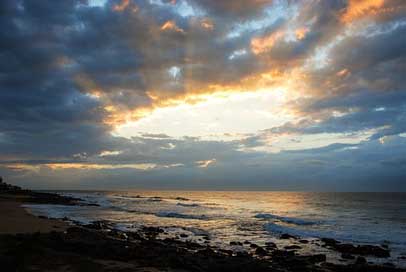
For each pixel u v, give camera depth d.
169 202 84.44
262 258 18.95
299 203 80.00
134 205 68.38
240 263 14.87
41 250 13.19
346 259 19.31
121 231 27.78
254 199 108.94
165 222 36.88
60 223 28.56
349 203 78.44
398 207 63.59
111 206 63.47
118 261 13.72
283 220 39.41
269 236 27.66
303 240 25.47
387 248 23.05
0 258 11.32
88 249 14.94
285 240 25.75
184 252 18.38
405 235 28.44
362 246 22.53
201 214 47.25
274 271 14.42
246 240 25.66
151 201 88.94
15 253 12.39
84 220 36.56
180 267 13.48
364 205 70.19
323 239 25.55
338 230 31.34
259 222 37.44
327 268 16.89
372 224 35.81
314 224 35.94
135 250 15.88
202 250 19.69
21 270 10.80
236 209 58.78
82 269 11.55
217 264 14.30
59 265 11.77
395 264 18.45
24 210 42.69
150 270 12.45
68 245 15.24
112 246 16.02
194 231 30.12
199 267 13.73
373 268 16.73
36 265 11.51
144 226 32.50
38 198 75.19
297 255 19.80
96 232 24.39
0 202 59.97
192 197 130.00
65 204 65.44
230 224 35.56
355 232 30.05
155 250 17.55
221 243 24.06
